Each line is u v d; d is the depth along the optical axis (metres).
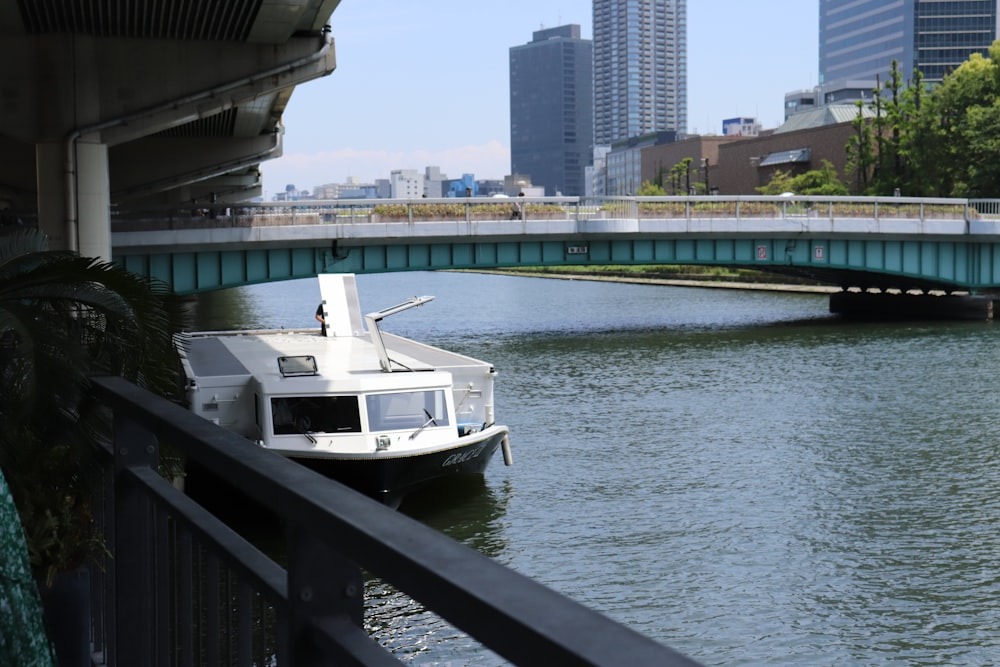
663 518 21.00
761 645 14.76
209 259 50.53
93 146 33.34
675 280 115.38
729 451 27.33
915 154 96.38
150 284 7.27
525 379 41.41
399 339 29.27
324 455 20.25
